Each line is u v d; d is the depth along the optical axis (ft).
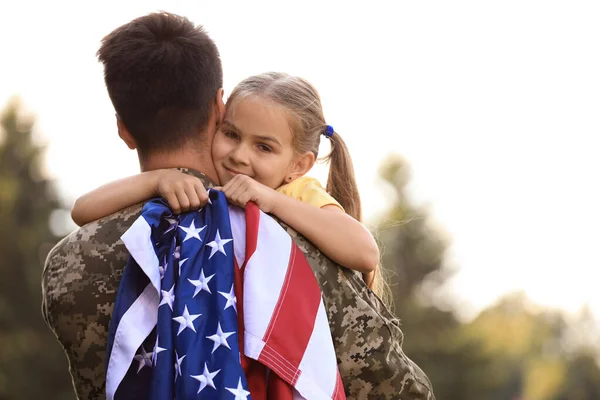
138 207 11.78
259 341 10.74
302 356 10.87
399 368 11.71
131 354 10.77
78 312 11.45
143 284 11.10
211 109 12.12
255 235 11.26
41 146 127.34
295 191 13.21
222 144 13.52
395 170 139.85
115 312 10.98
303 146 13.74
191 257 11.04
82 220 11.87
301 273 11.25
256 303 10.87
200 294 10.87
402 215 137.18
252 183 11.71
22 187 123.75
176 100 11.85
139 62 11.76
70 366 11.77
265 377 10.91
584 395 158.10
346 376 11.57
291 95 13.62
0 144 126.41
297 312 11.00
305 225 11.62
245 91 13.60
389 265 134.62
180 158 12.05
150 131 11.97
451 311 127.24
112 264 11.50
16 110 128.47
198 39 11.94
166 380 10.45
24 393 107.24
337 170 14.99
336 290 11.56
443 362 119.03
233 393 10.28
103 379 11.50
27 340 112.27
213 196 11.55
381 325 11.64
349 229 11.78
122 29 11.98
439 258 134.82
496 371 121.80
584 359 160.15
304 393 10.77
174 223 11.50
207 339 10.62
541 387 169.99
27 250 118.01
